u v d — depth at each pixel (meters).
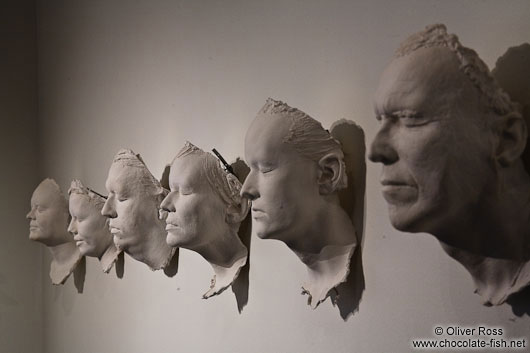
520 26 1.61
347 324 2.04
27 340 4.25
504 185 1.47
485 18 1.68
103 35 3.53
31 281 4.27
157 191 2.80
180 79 2.89
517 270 1.54
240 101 2.53
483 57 1.68
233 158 2.55
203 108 2.74
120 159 2.84
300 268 2.22
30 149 4.26
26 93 4.26
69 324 3.93
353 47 2.03
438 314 1.78
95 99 3.61
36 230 3.70
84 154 3.72
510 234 1.50
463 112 1.42
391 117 1.50
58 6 4.01
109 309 3.48
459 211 1.48
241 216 2.41
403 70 1.46
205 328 2.73
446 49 1.45
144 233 2.80
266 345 2.37
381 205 1.93
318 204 1.92
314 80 2.17
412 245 1.85
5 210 4.18
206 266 2.73
